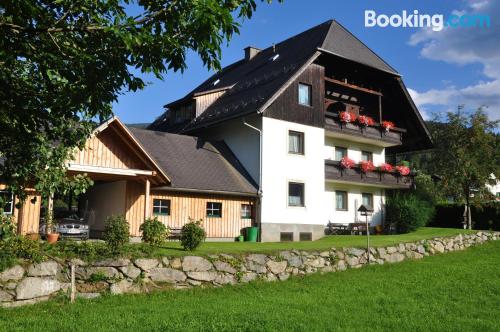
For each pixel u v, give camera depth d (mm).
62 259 10367
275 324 8578
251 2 6832
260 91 24344
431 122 31078
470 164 26969
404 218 25781
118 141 17609
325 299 11273
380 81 29047
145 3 6504
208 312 9445
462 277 14539
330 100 28047
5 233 8133
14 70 7164
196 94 27094
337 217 26953
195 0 6137
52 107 6766
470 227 27547
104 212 20875
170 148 22781
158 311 9469
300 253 14633
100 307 9766
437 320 9578
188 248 13047
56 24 6258
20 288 9555
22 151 7715
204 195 21484
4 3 5492
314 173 24578
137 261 11312
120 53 6203
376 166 27625
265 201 22625
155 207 20203
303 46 27297
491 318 10031
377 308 10438
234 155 24484
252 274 13234
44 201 8359
